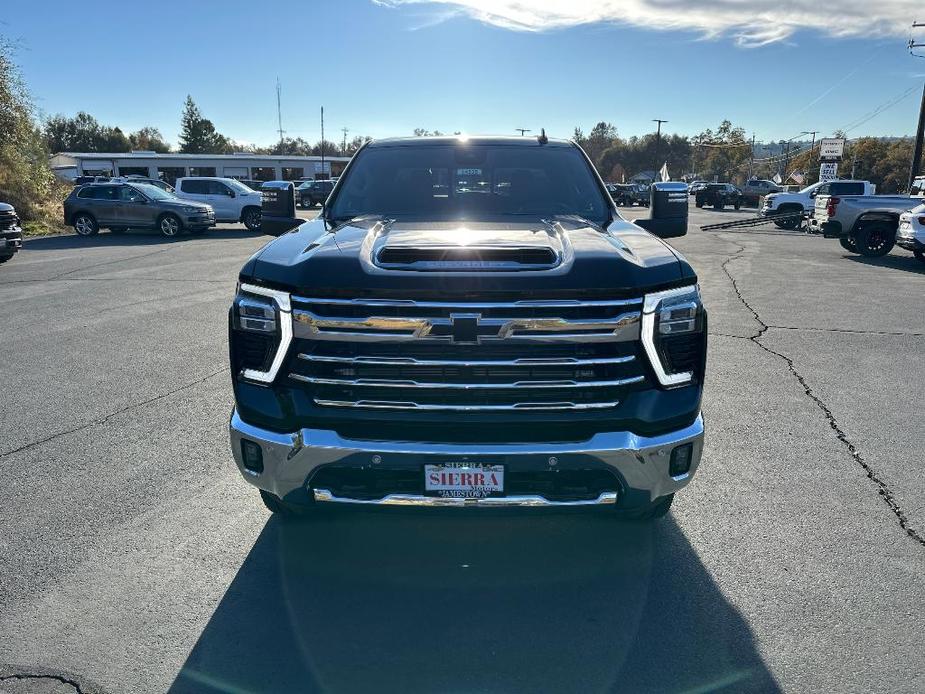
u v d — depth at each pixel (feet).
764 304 29.99
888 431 15.21
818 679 7.72
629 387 8.28
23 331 24.52
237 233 71.67
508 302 7.99
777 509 11.66
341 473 8.55
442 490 8.31
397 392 8.26
